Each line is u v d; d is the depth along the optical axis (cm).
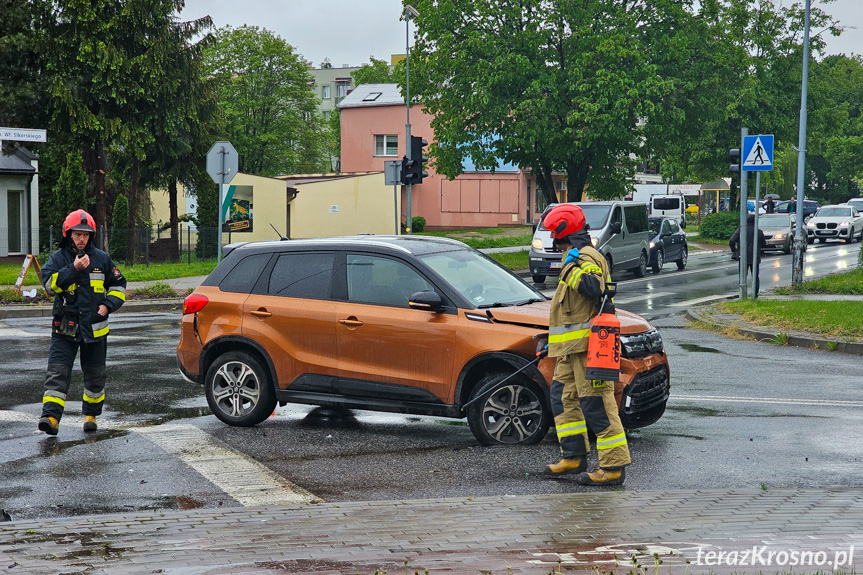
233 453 734
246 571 404
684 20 3238
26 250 3528
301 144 6412
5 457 722
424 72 3359
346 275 810
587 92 3098
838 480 638
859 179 8269
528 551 432
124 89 3331
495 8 3136
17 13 3275
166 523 502
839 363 1191
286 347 817
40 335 1489
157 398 972
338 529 483
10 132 1714
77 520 511
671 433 792
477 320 746
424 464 696
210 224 4025
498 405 749
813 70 4719
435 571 399
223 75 5978
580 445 651
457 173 3409
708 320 1598
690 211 7431
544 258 2511
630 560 410
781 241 3609
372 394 785
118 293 828
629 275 2800
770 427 812
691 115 3341
